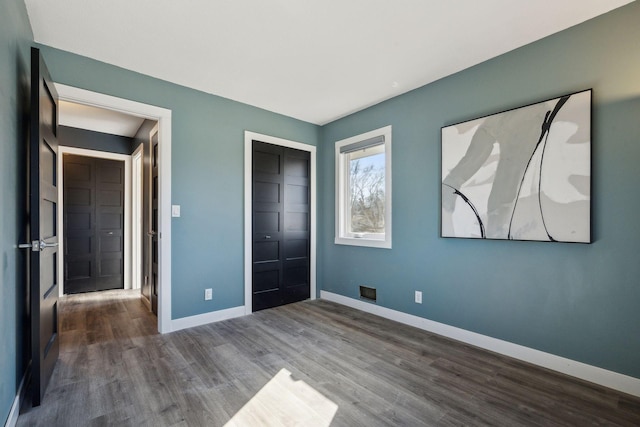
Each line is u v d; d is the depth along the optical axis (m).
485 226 2.47
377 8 1.90
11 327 1.56
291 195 3.88
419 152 3.00
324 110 3.64
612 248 1.92
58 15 1.94
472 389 1.91
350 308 3.68
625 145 1.88
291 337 2.75
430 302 2.90
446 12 1.93
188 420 1.61
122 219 4.69
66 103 3.37
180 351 2.44
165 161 2.87
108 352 2.42
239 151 3.38
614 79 1.92
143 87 2.74
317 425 1.58
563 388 1.92
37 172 1.68
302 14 1.95
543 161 2.16
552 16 1.97
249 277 3.45
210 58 2.48
